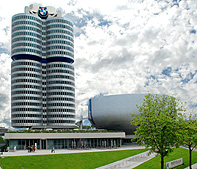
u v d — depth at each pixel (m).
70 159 54.75
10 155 54.47
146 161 52.94
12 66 148.25
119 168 45.78
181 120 38.84
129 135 108.62
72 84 154.50
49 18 157.75
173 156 59.78
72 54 157.62
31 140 75.06
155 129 36.75
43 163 50.50
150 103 39.34
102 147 82.25
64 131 79.88
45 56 156.12
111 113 102.38
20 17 150.62
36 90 146.62
